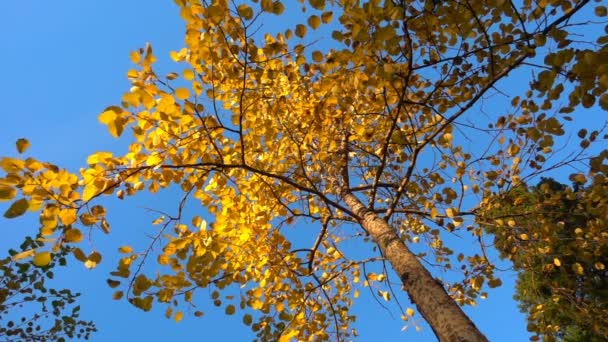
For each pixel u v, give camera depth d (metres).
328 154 3.96
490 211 3.96
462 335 2.21
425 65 2.61
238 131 2.79
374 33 2.25
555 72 2.21
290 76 3.09
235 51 2.60
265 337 3.28
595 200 3.42
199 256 2.83
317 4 2.28
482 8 2.57
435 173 3.81
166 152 2.63
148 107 2.25
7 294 4.64
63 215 2.28
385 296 4.08
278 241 3.50
